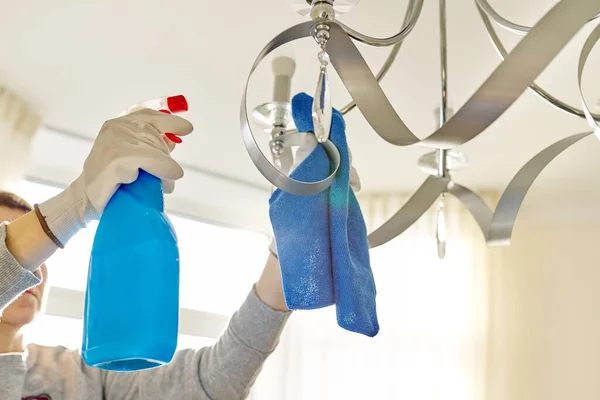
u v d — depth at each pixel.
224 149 2.34
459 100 1.89
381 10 1.55
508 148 2.17
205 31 1.68
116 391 1.32
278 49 1.11
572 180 2.38
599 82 1.77
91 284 0.73
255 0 1.55
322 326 2.62
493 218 1.24
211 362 1.24
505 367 2.55
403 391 2.49
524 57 0.69
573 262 2.65
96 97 2.05
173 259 0.74
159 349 0.70
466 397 2.45
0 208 1.27
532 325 2.60
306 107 0.94
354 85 0.86
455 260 2.59
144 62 1.84
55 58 1.85
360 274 0.86
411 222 1.31
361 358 2.56
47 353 1.32
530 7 1.50
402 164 2.35
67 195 0.80
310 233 0.84
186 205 2.79
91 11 1.64
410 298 2.58
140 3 1.59
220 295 2.84
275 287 1.18
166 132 0.81
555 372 2.54
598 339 2.56
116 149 0.76
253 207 2.82
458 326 2.52
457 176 2.43
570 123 1.98
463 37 1.62
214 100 2.02
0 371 1.20
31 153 2.20
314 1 0.80
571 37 0.68
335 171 0.84
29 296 1.26
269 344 1.19
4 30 1.74
